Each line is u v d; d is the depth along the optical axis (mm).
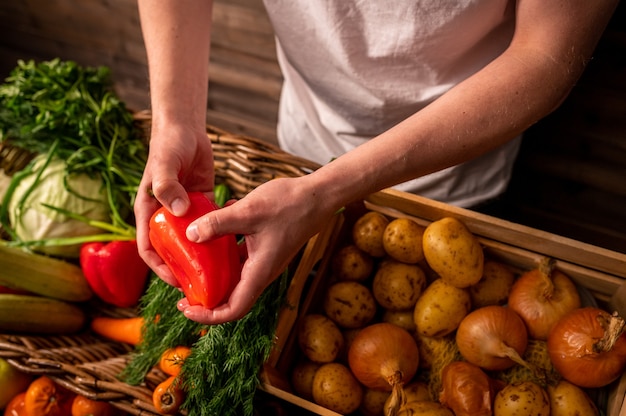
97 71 1402
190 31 966
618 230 1516
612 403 905
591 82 1373
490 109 773
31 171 1305
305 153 1340
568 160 1493
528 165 1544
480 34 964
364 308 1018
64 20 2129
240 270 827
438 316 967
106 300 1284
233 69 1935
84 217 1281
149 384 1031
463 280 955
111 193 1278
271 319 961
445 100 790
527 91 780
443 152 777
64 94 1302
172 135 891
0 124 1296
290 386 1025
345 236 1102
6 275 1181
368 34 997
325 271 1072
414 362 958
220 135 1204
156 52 949
